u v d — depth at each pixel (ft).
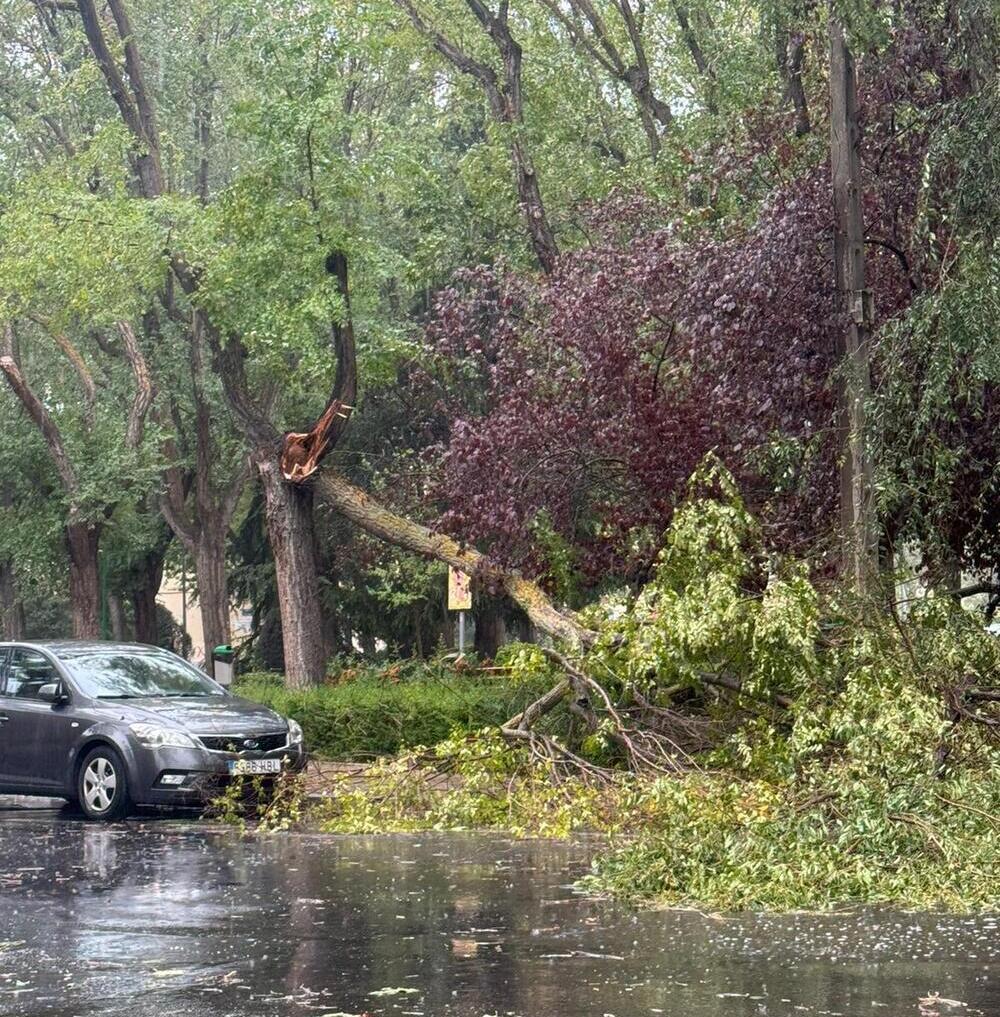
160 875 38.88
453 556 78.07
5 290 100.53
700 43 97.60
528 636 139.33
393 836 48.24
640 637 48.37
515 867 40.01
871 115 64.90
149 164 94.02
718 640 46.65
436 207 101.35
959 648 45.73
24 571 144.15
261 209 81.87
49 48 125.29
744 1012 22.22
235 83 125.59
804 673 44.83
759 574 51.67
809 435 61.00
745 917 31.45
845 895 33.47
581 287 68.23
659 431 64.44
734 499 50.67
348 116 83.61
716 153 74.74
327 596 126.62
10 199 94.84
